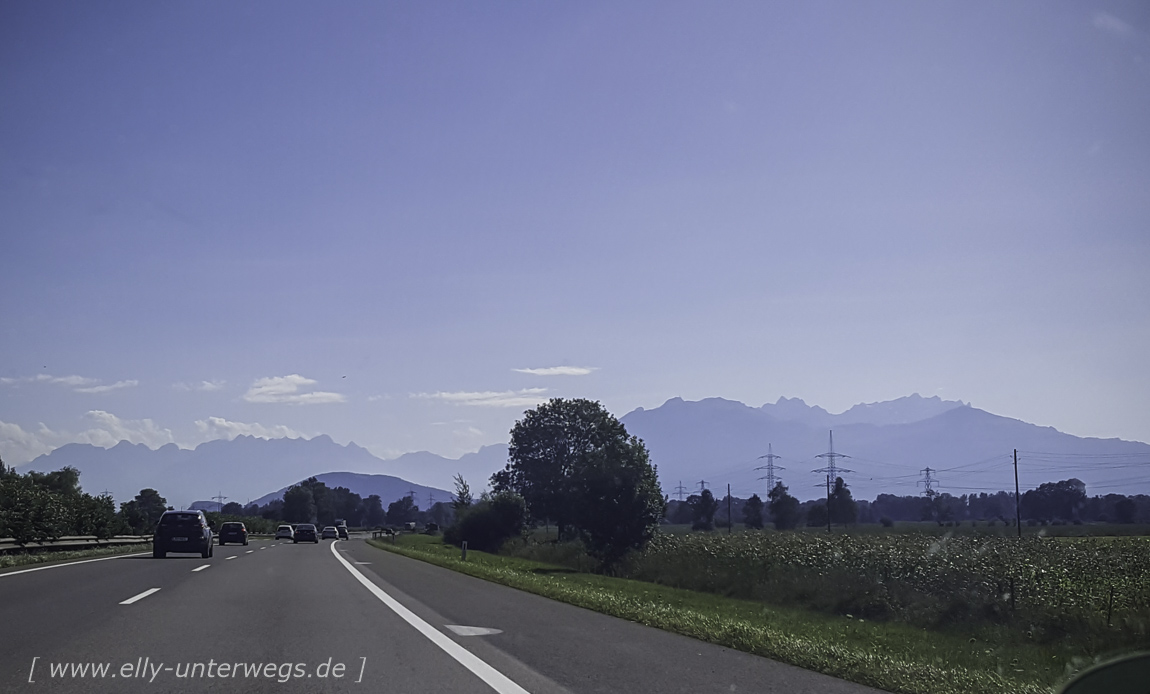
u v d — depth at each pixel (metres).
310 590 18.64
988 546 30.94
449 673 9.34
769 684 9.34
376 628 12.67
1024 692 9.73
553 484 95.75
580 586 24.73
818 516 109.81
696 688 9.02
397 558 37.09
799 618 21.53
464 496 81.62
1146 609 18.56
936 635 19.59
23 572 22.22
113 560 29.47
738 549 35.66
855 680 9.98
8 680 8.53
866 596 24.94
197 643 10.81
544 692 8.55
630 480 47.28
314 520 182.88
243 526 57.44
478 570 27.83
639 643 12.09
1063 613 19.58
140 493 134.12
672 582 35.94
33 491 35.78
